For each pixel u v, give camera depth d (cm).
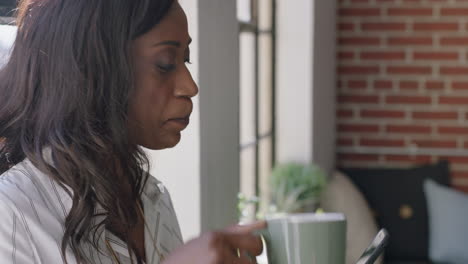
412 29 366
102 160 74
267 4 296
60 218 72
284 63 309
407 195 337
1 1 108
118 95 74
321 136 332
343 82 375
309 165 296
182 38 78
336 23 368
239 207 238
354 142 376
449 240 312
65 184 73
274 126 310
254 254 64
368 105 373
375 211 336
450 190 322
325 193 301
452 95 366
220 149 172
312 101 308
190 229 155
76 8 73
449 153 369
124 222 76
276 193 288
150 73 76
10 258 67
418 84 369
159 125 78
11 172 72
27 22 76
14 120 75
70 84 73
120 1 73
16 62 77
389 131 373
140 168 82
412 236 330
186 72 78
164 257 90
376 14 368
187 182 155
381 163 375
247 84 264
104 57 73
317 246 61
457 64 365
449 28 363
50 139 73
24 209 69
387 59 370
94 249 75
